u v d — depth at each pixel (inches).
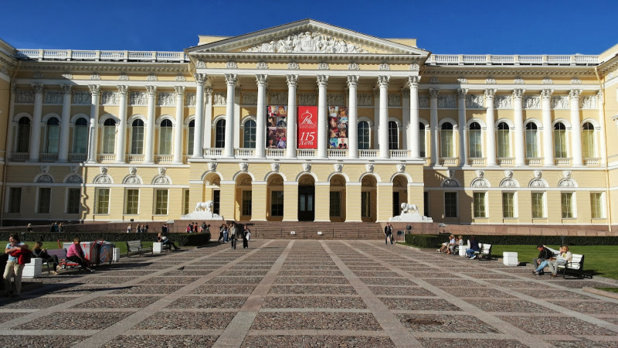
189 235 1250.0
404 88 2022.6
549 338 334.0
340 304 447.8
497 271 735.1
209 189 1952.5
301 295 494.9
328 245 1316.4
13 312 414.9
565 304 461.4
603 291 518.0
